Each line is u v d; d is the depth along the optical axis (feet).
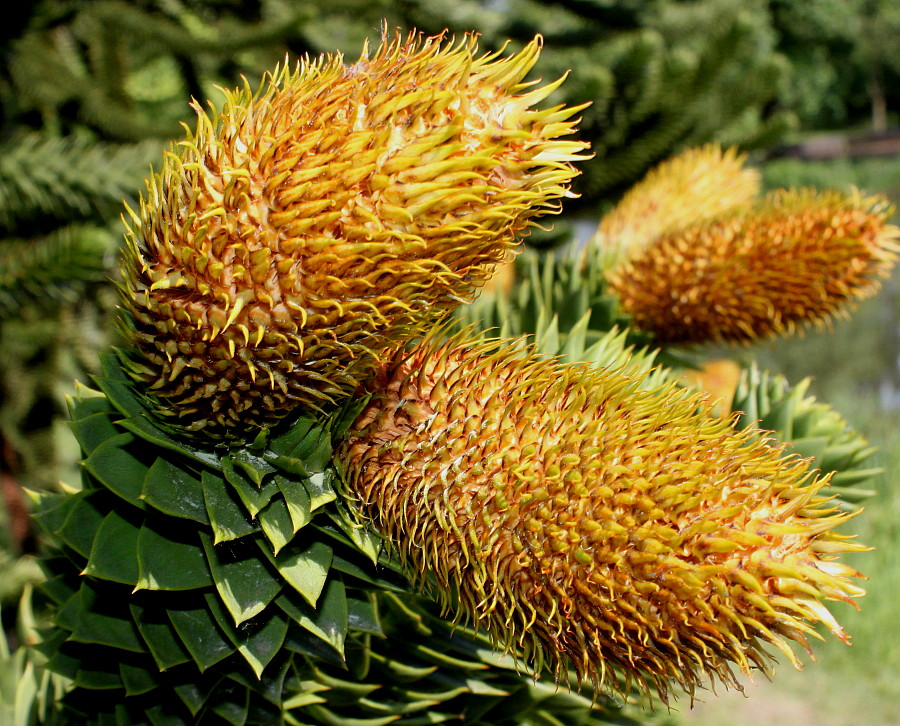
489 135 0.68
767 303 1.26
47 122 2.58
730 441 0.73
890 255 1.24
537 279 1.26
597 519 0.72
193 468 0.80
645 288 1.32
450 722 0.99
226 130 0.70
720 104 2.51
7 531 2.53
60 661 0.90
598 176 2.31
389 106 0.68
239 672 0.84
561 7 2.93
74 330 2.43
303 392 0.75
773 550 0.69
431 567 0.78
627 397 0.77
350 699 0.92
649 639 0.72
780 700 2.89
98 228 1.92
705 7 3.40
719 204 1.50
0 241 2.01
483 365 0.78
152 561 0.79
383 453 0.76
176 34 2.41
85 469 0.87
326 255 0.68
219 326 0.70
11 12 2.23
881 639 3.17
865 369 6.30
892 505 3.75
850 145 11.34
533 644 0.79
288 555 0.78
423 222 0.68
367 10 2.51
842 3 15.08
